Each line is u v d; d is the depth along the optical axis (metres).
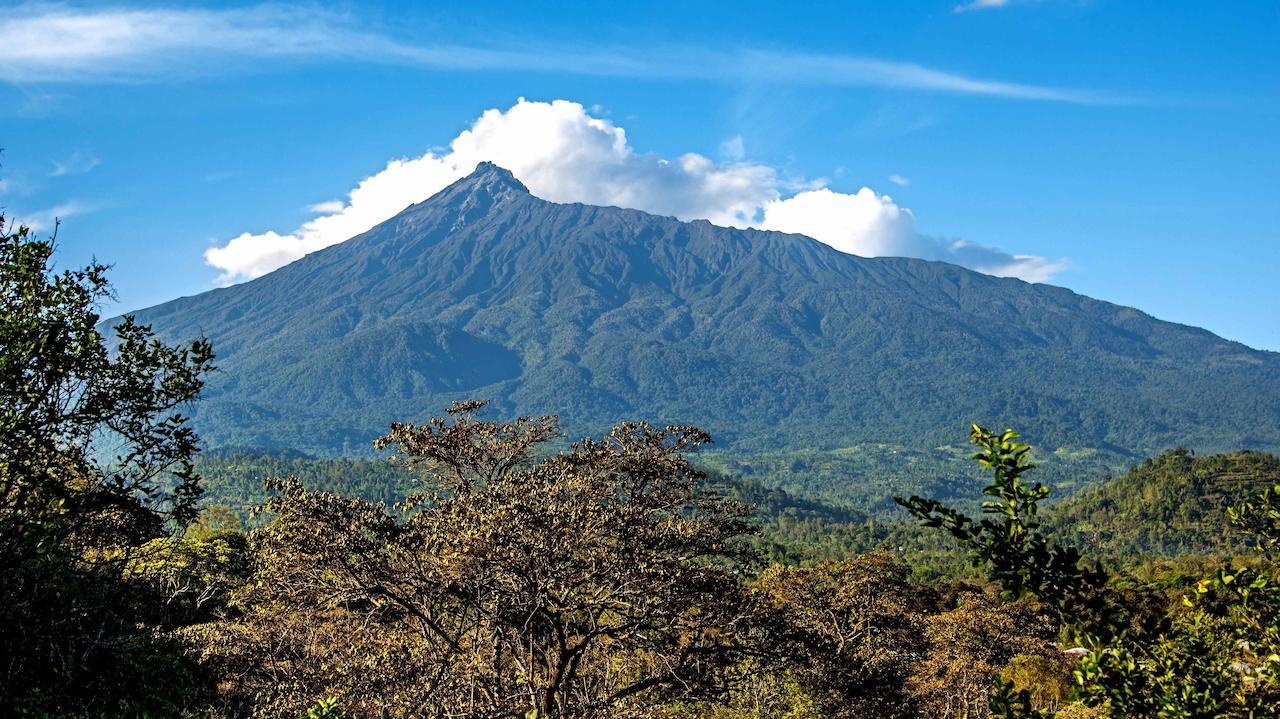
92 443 10.73
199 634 18.70
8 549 9.48
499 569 17.98
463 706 17.70
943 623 38.84
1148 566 77.94
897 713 32.00
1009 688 5.48
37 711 9.54
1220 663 5.34
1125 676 5.19
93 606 10.88
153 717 11.54
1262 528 6.19
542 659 20.75
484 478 24.34
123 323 10.65
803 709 27.45
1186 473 184.25
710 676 19.91
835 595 37.25
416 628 21.23
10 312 9.77
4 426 9.34
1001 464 5.29
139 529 11.25
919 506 5.44
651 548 19.53
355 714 17.48
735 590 20.45
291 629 19.48
